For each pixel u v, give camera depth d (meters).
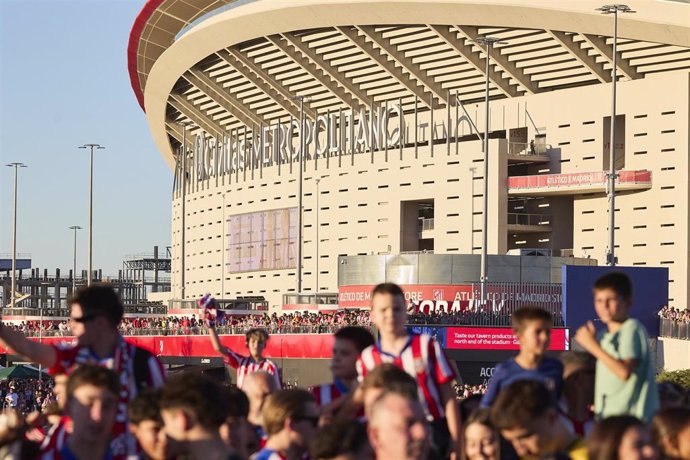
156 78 144.00
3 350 85.69
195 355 79.75
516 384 11.67
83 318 12.59
